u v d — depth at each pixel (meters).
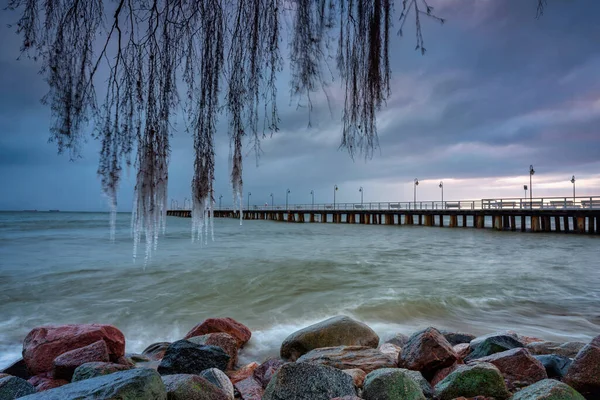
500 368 4.04
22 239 28.61
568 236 31.69
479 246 25.94
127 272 14.28
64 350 4.86
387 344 5.58
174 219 91.88
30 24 1.46
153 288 11.59
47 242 26.19
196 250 22.67
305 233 39.78
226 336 5.45
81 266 15.66
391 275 14.42
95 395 2.47
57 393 2.49
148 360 5.34
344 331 5.65
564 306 9.62
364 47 1.59
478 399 3.41
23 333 7.27
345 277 13.87
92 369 3.93
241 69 1.64
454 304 9.71
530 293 11.16
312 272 14.80
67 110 1.55
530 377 3.89
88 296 10.48
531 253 21.97
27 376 4.82
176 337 7.15
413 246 26.05
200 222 1.82
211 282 12.58
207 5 1.65
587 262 18.12
